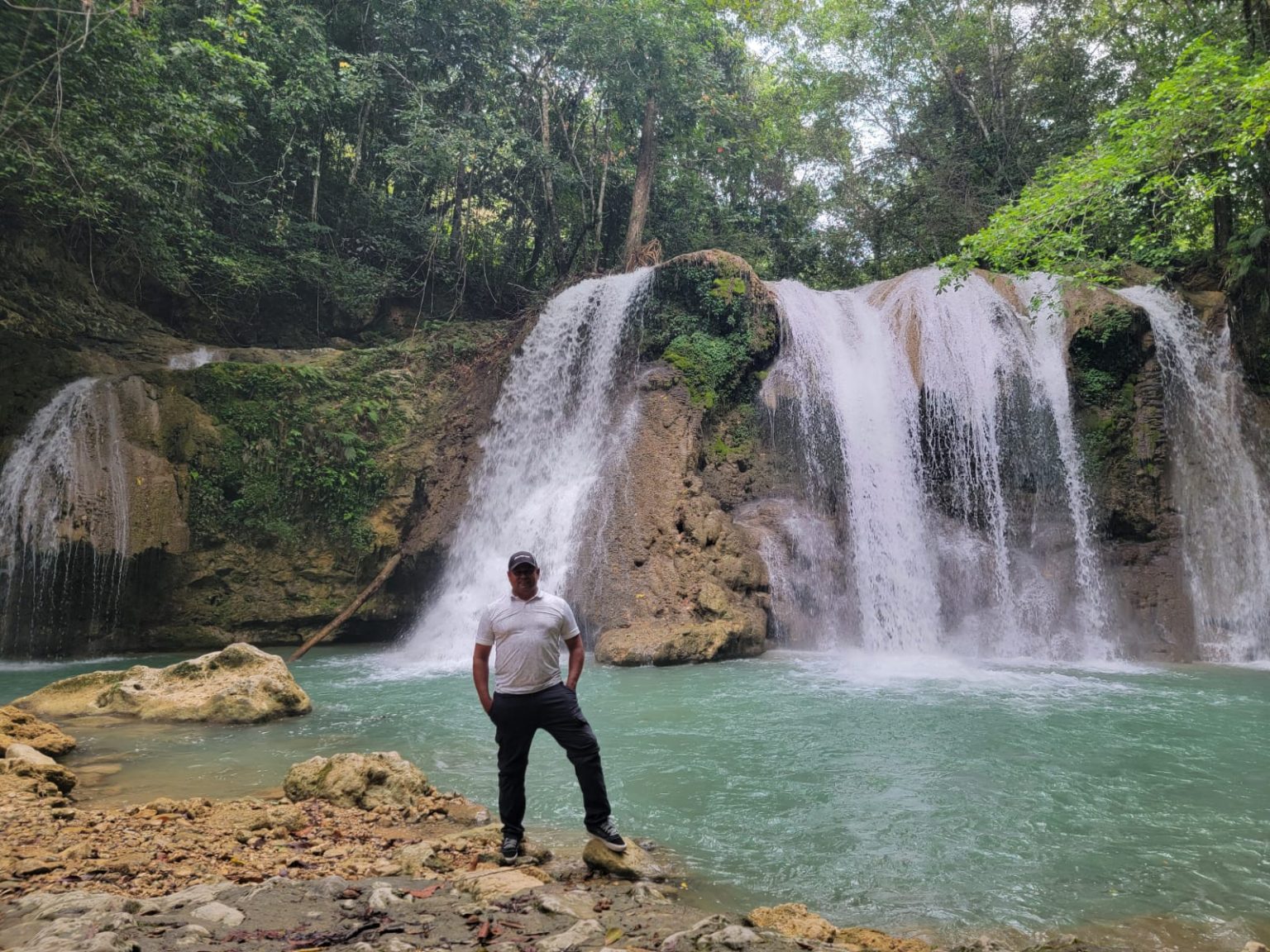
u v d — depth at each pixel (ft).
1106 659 48.24
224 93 59.11
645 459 53.72
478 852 16.75
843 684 38.50
